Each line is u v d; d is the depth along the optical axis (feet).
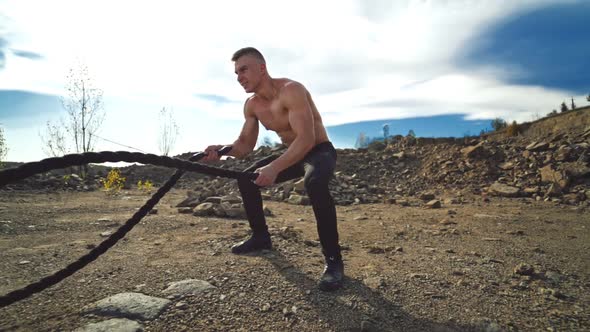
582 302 6.57
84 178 31.83
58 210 16.01
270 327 5.32
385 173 31.04
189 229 11.68
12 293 3.96
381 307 6.03
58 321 5.35
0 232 11.43
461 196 23.20
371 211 18.21
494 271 8.10
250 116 8.94
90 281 6.88
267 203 20.30
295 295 6.31
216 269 7.38
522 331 5.44
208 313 5.63
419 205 20.43
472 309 6.10
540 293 6.90
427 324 5.58
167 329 5.17
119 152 3.77
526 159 28.04
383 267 8.12
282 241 9.64
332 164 7.48
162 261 8.06
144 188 28.63
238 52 7.83
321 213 6.91
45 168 3.15
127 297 6.01
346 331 5.30
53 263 8.18
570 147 27.35
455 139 41.22
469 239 11.48
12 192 22.86
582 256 9.61
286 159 6.70
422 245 10.57
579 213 16.92
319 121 8.06
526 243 11.00
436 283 7.16
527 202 20.54
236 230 11.39
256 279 6.89
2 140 29.86
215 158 8.66
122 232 4.92
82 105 38.55
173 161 4.45
